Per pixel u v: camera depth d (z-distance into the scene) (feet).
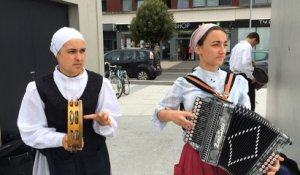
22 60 19.38
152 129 22.94
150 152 18.58
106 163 8.16
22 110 7.76
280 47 18.62
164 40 91.30
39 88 7.62
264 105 31.12
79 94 7.71
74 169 7.73
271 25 24.34
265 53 51.01
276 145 7.27
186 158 8.10
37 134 7.55
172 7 103.55
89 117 7.43
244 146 7.27
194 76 8.20
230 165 7.34
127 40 108.47
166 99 8.41
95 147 7.97
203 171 7.86
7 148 12.85
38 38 21.01
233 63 22.30
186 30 103.45
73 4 24.20
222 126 7.20
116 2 107.14
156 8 88.94
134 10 106.73
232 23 98.89
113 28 108.06
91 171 7.82
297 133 12.40
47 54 22.07
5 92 17.87
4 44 17.83
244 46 21.85
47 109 7.65
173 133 21.95
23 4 19.40
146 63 56.18
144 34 89.86
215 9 99.71
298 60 12.92
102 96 8.04
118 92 36.55
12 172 12.39
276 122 19.03
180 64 95.35
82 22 25.00
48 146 7.52
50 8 22.31
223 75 8.28
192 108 7.95
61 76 7.71
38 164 8.09
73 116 7.04
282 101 16.99
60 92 7.63
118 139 20.83
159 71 58.54
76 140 7.04
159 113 8.23
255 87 21.68
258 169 7.32
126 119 26.00
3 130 17.06
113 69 38.58
